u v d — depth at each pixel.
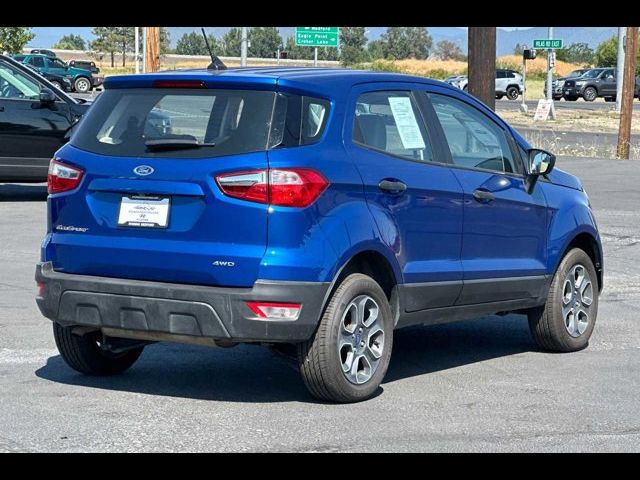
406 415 6.38
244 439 5.84
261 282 6.02
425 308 7.05
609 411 6.58
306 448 5.71
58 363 7.50
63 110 16.30
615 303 10.38
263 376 7.26
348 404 6.57
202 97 6.39
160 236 6.22
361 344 6.56
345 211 6.34
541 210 7.98
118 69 90.38
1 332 8.38
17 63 16.19
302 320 6.10
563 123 42.28
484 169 7.61
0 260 11.69
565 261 8.20
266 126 6.20
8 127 15.99
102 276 6.39
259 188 6.05
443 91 7.48
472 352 8.27
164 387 6.92
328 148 6.38
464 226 7.27
